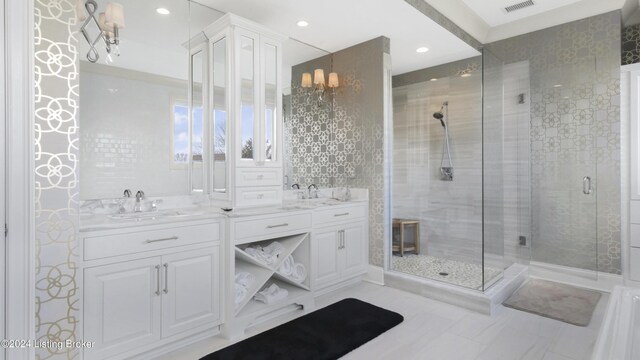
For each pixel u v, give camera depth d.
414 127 4.43
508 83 3.35
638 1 3.18
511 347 2.18
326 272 3.02
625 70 3.15
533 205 3.70
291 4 2.80
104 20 2.23
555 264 3.56
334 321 2.52
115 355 1.79
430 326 2.47
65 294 1.53
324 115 3.86
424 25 3.23
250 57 2.77
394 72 4.68
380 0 2.74
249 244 2.84
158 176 2.50
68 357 1.54
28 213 1.40
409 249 4.36
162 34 2.54
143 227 1.89
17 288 1.37
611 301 1.57
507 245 3.26
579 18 3.38
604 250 3.28
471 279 3.27
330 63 3.94
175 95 2.60
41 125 1.44
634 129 3.10
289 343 2.20
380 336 2.32
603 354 1.15
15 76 1.35
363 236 3.46
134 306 1.86
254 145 2.79
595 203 3.32
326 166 3.88
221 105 2.73
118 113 2.31
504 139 3.24
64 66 1.50
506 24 3.79
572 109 3.45
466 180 3.98
